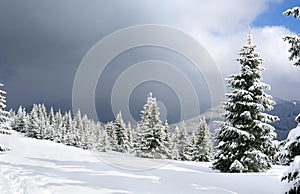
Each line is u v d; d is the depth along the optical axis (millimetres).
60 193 10227
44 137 70688
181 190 11453
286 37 10383
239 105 20688
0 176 14039
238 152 19719
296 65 10734
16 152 27953
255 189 12062
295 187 8477
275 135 18812
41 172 15141
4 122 31391
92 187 11406
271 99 21188
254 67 21547
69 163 19797
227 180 14172
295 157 8695
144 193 10719
